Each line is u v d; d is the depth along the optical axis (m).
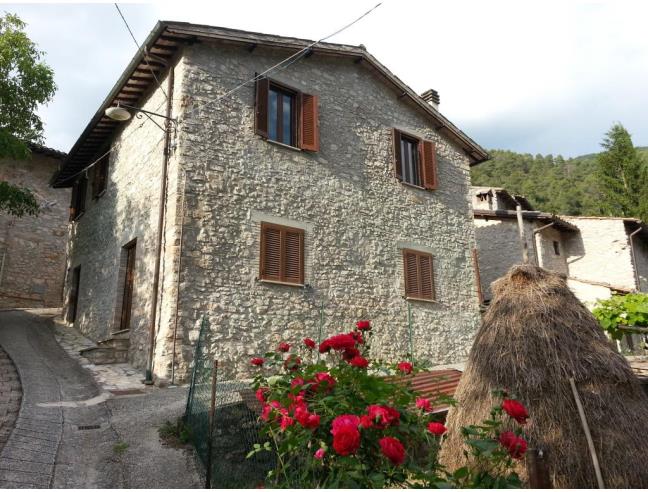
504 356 3.60
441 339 9.73
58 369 6.72
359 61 9.84
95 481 3.51
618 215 23.58
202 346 6.57
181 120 7.21
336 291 8.30
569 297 3.91
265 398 2.69
